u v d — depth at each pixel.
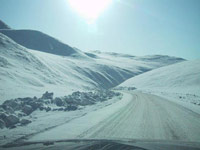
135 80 113.00
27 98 19.47
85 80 96.19
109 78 137.62
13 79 42.41
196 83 68.69
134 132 8.68
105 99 30.19
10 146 3.89
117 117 12.91
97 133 8.46
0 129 9.30
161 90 67.88
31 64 63.81
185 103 23.34
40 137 7.69
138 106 19.59
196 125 10.36
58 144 3.73
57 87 50.72
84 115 13.95
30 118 12.62
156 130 9.12
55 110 16.50
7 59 55.50
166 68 115.62
